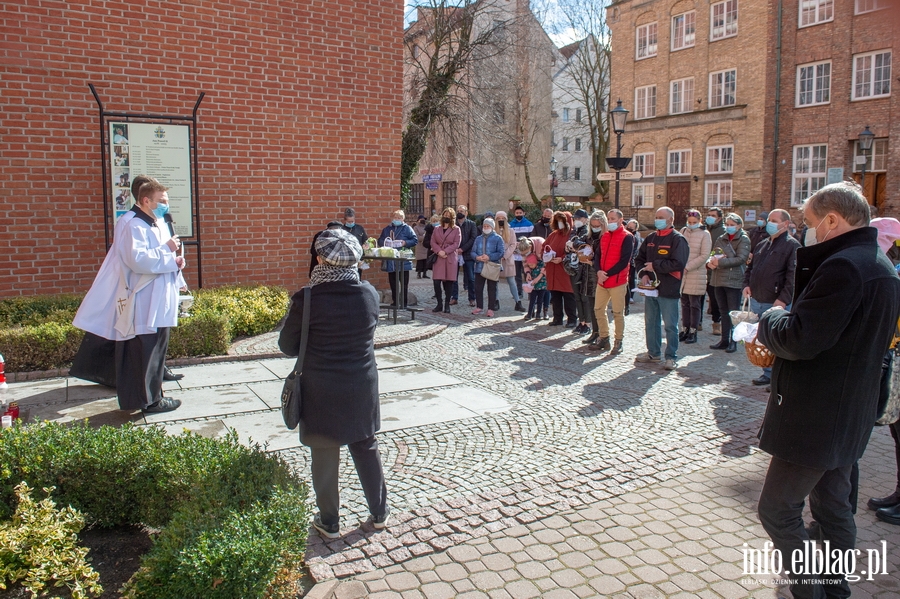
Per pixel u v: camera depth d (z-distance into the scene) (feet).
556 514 13.29
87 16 28.35
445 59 80.94
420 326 33.42
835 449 9.00
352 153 35.86
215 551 8.91
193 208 31.24
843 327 8.63
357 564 11.28
